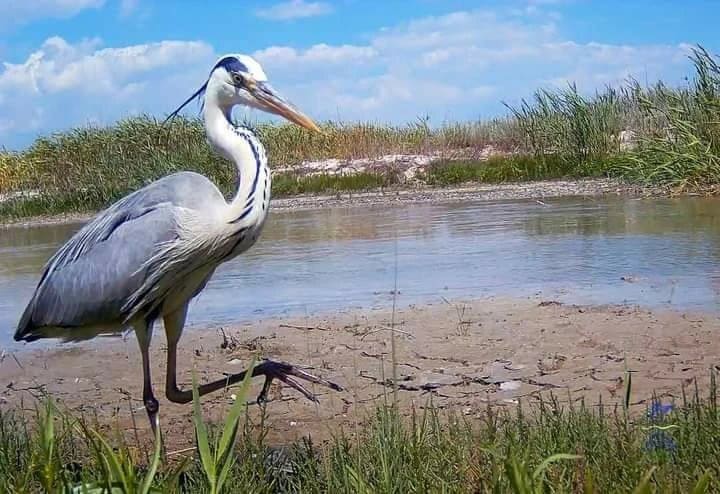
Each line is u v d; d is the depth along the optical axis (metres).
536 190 18.55
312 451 4.63
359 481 3.84
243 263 11.72
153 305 5.59
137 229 5.49
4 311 9.67
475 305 8.23
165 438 5.54
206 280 5.77
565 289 8.65
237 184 5.61
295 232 14.67
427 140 26.73
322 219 16.41
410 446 4.30
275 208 19.14
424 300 8.63
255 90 5.74
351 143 26.34
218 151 5.67
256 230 5.55
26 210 22.22
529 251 10.96
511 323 7.49
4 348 8.05
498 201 17.25
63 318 5.70
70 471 4.44
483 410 5.54
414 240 12.72
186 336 7.97
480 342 7.02
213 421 5.86
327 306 8.71
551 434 4.41
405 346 7.07
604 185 18.17
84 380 6.94
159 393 6.53
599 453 4.07
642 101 19.31
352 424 5.53
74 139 24.03
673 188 15.96
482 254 11.04
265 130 27.00
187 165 22.47
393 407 4.67
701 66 16.41
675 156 16.03
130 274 5.46
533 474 3.33
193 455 4.86
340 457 4.37
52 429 3.86
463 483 3.98
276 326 8.01
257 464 4.39
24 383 6.94
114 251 5.52
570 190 17.91
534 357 6.54
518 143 25.39
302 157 26.23
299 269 10.98
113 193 22.31
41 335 5.96
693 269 9.09
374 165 23.97
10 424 5.50
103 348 7.89
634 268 9.39
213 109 5.75
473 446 4.34
